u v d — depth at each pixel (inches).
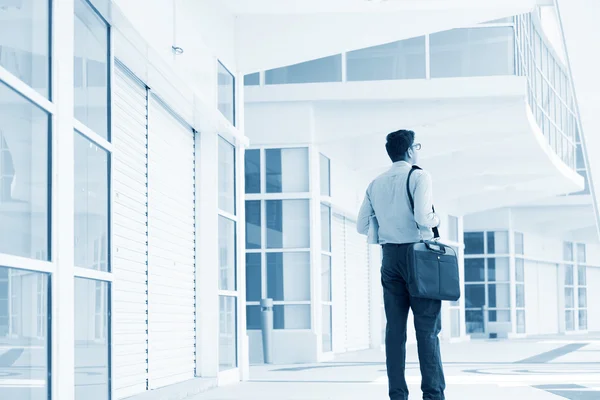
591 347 984.9
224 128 452.4
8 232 201.5
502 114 800.3
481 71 709.9
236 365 491.5
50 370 223.6
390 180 266.7
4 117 199.8
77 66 260.4
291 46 511.5
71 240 235.3
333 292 781.9
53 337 223.8
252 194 712.4
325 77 711.1
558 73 1274.6
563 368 604.1
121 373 339.9
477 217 1459.2
